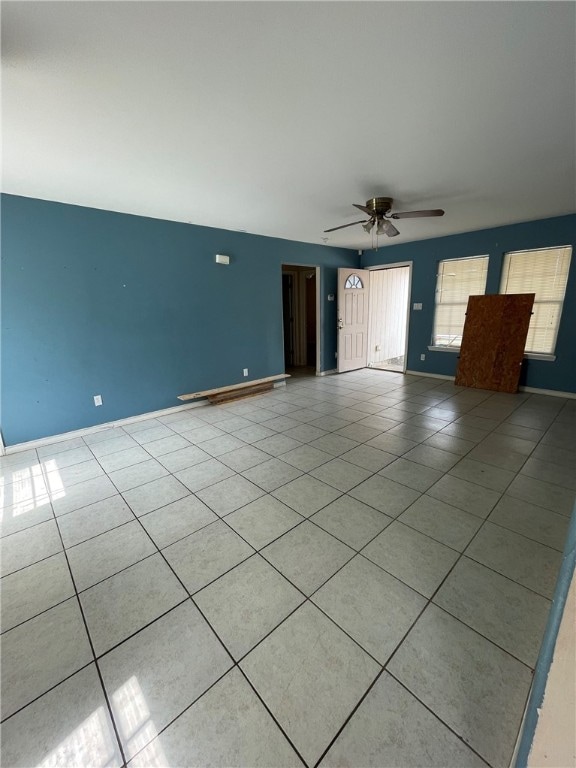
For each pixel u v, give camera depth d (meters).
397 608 1.44
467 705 1.08
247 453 3.00
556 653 0.63
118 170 2.46
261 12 1.17
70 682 1.19
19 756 1.00
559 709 0.63
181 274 4.10
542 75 1.51
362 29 1.24
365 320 6.58
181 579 1.63
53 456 3.04
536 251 4.39
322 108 1.76
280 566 1.69
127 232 3.60
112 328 3.62
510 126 1.97
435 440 3.15
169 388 4.19
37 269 3.08
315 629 1.36
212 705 1.11
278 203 3.30
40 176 2.53
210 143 2.10
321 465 2.72
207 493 2.37
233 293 4.68
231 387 4.73
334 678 1.18
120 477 2.64
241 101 1.68
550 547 1.77
